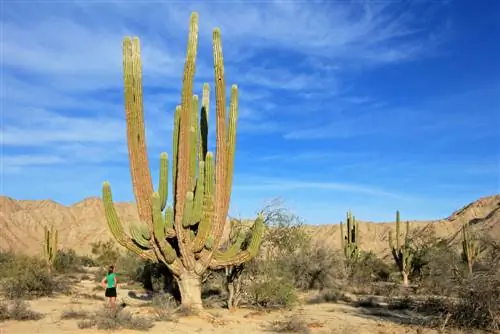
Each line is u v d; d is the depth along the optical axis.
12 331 10.55
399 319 13.75
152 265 20.88
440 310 12.80
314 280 21.80
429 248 26.86
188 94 13.68
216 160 14.27
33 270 19.67
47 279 19.03
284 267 20.69
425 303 14.84
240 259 14.46
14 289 17.91
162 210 14.12
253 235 14.58
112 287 14.50
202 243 13.85
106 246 54.66
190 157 14.12
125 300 17.86
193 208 13.80
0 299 16.45
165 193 14.11
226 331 11.57
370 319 13.91
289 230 19.12
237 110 14.47
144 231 13.38
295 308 16.31
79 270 33.34
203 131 15.87
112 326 10.95
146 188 13.70
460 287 11.86
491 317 11.21
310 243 23.42
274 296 15.98
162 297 14.64
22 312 12.29
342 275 23.59
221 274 16.98
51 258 28.59
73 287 22.05
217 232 14.16
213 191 14.12
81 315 12.65
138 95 13.77
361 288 23.22
